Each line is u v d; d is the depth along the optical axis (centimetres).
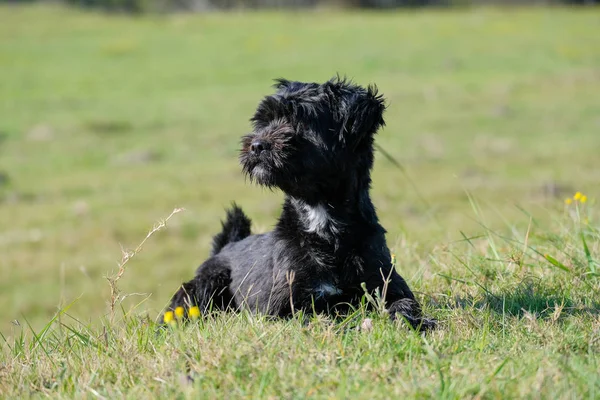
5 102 3609
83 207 2222
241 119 3269
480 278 680
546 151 2680
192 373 468
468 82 3750
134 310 754
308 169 626
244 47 4784
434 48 4562
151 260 1819
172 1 7225
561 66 4019
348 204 634
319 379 450
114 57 4594
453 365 460
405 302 591
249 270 689
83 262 1806
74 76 4144
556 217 902
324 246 627
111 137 3061
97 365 507
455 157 2655
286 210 662
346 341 505
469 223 1777
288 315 621
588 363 462
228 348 489
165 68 4322
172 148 2905
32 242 1936
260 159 629
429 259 758
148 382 469
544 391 420
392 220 1894
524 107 3297
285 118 655
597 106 3281
